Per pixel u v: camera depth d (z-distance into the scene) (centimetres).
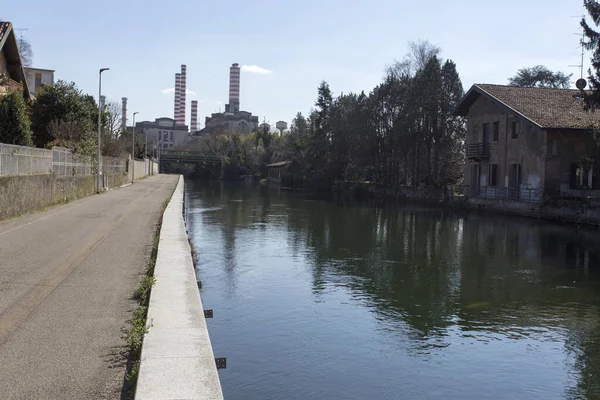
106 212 2206
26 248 1239
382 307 1174
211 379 478
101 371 518
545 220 3084
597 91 2642
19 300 775
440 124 4841
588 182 3303
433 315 1120
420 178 5256
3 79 2817
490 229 2634
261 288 1326
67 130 3491
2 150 1806
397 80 5738
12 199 1836
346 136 6869
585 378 813
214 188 7100
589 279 1488
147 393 446
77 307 743
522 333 1016
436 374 817
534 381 801
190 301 751
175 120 18800
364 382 779
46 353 563
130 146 7319
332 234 2391
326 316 1095
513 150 3669
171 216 2069
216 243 2050
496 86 4062
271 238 2223
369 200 5034
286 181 8188
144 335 598
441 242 2173
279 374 797
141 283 890
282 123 16362
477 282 1438
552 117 3403
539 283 1434
